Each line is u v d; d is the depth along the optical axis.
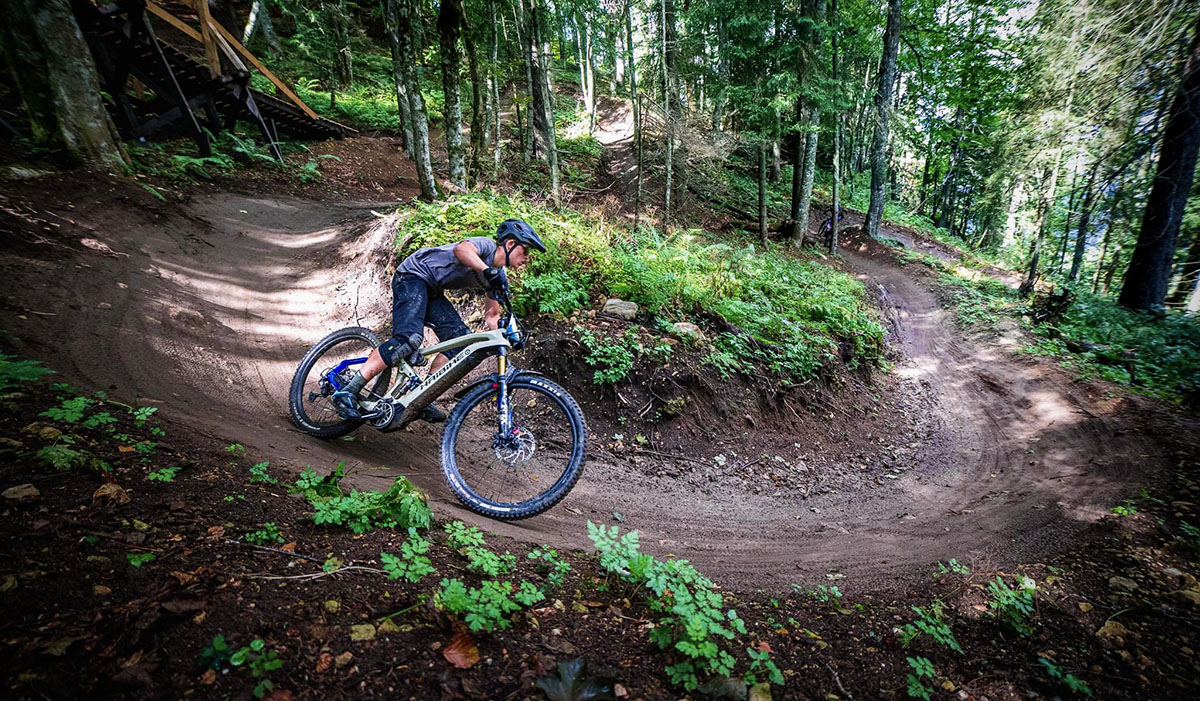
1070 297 13.84
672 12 18.67
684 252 9.34
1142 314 13.41
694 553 3.76
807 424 7.29
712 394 6.52
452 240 7.20
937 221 40.28
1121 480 5.69
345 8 22.00
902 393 9.97
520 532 3.31
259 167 12.27
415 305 3.90
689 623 2.11
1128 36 10.90
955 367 11.52
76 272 5.20
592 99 25.97
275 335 5.92
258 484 2.73
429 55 16.97
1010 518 5.00
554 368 6.00
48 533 1.91
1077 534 4.39
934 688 2.38
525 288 6.64
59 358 3.75
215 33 12.80
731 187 22.84
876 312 13.81
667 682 1.99
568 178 17.69
